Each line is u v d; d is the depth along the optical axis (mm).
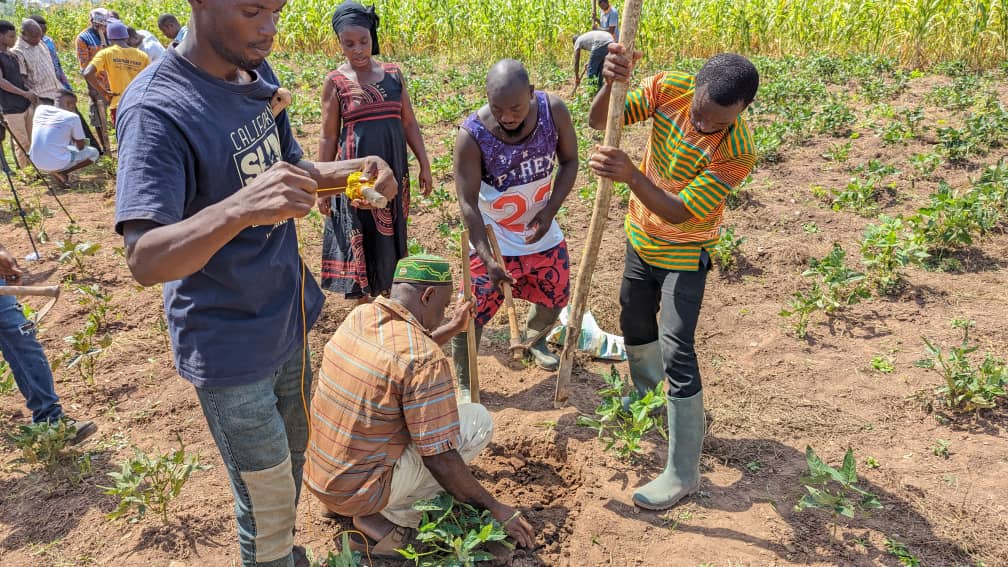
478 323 3992
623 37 2811
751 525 3193
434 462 2789
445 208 6887
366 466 2818
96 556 3086
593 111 3391
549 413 4031
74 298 5297
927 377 4188
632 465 3584
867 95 9609
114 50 8000
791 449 3695
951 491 3361
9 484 3520
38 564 3047
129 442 3801
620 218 6566
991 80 10188
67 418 3830
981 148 7410
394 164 4410
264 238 2229
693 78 3148
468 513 3072
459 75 12516
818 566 2971
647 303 3539
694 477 3326
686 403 3195
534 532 3090
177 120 1948
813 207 6547
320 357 4574
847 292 5105
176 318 2217
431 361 2738
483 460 3662
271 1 1931
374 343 2766
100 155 8805
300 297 2564
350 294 4613
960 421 3844
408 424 2752
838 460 3594
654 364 3770
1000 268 5312
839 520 3219
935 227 5621
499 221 3910
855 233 6020
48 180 8000
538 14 14797
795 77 11078
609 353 4547
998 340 4453
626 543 3105
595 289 5324
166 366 4492
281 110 2416
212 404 2295
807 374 4301
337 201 4426
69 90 8273
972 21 11531
